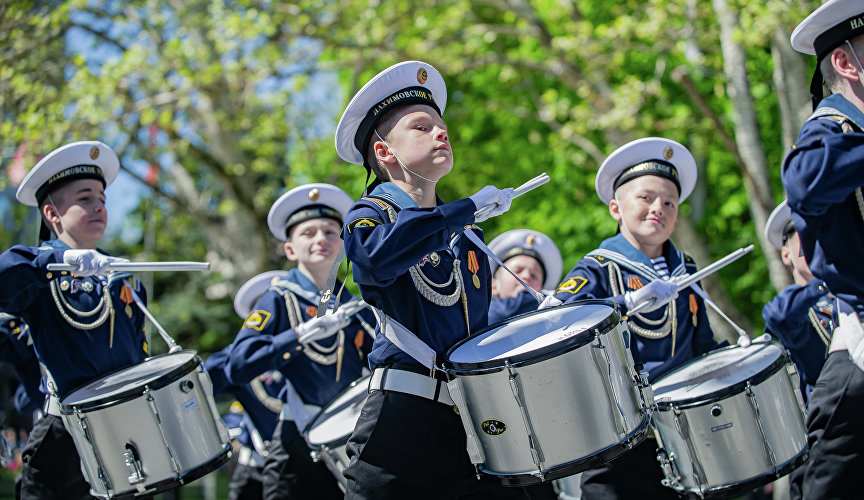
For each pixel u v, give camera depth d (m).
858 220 4.01
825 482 4.29
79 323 6.07
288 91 17.08
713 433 5.01
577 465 3.84
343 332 7.02
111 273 6.38
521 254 8.29
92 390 5.56
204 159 18.73
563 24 15.70
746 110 11.99
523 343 4.00
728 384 5.03
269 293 7.08
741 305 19.17
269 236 21.61
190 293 29.50
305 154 19.06
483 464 4.04
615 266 6.03
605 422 3.88
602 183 6.43
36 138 12.38
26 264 5.67
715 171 18.12
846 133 3.93
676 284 5.64
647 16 13.95
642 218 6.14
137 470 5.28
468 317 4.40
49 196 6.34
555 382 3.82
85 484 6.32
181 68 16.27
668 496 5.66
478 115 20.11
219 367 7.95
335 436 5.58
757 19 10.20
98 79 15.16
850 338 4.19
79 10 15.52
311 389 6.90
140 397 5.31
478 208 4.12
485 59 15.88
